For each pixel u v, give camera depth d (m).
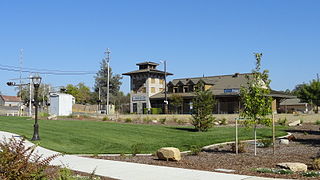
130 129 26.81
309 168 11.60
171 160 13.52
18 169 6.70
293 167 10.98
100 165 12.34
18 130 25.94
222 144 19.20
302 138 21.83
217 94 53.88
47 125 30.30
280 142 19.25
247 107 15.08
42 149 16.80
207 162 13.14
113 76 106.56
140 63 70.00
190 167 11.96
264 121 14.96
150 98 66.38
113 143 19.30
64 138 21.17
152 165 12.32
